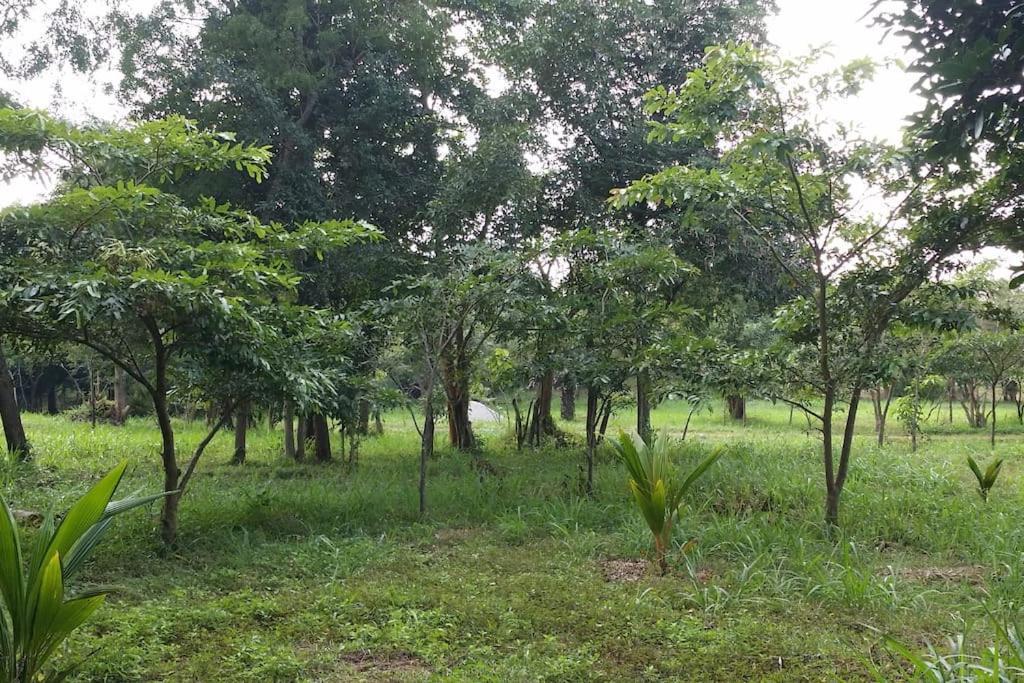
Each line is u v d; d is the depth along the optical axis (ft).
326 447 45.91
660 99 23.29
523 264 28.94
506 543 23.88
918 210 22.94
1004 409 99.91
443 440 56.54
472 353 33.45
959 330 22.79
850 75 21.39
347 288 43.27
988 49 8.27
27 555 20.10
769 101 22.29
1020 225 21.33
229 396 23.43
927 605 17.11
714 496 29.04
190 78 38.47
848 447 24.48
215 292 18.85
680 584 18.84
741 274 42.73
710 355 25.53
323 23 44.80
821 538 23.70
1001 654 12.89
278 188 39.60
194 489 31.12
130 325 21.54
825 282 23.73
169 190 38.81
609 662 14.16
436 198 42.55
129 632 15.06
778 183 23.15
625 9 43.86
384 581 19.22
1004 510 26.35
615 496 29.32
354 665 14.21
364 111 43.11
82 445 48.57
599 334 29.37
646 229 39.34
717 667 13.89
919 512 26.68
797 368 24.58
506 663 13.96
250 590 18.48
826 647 14.64
